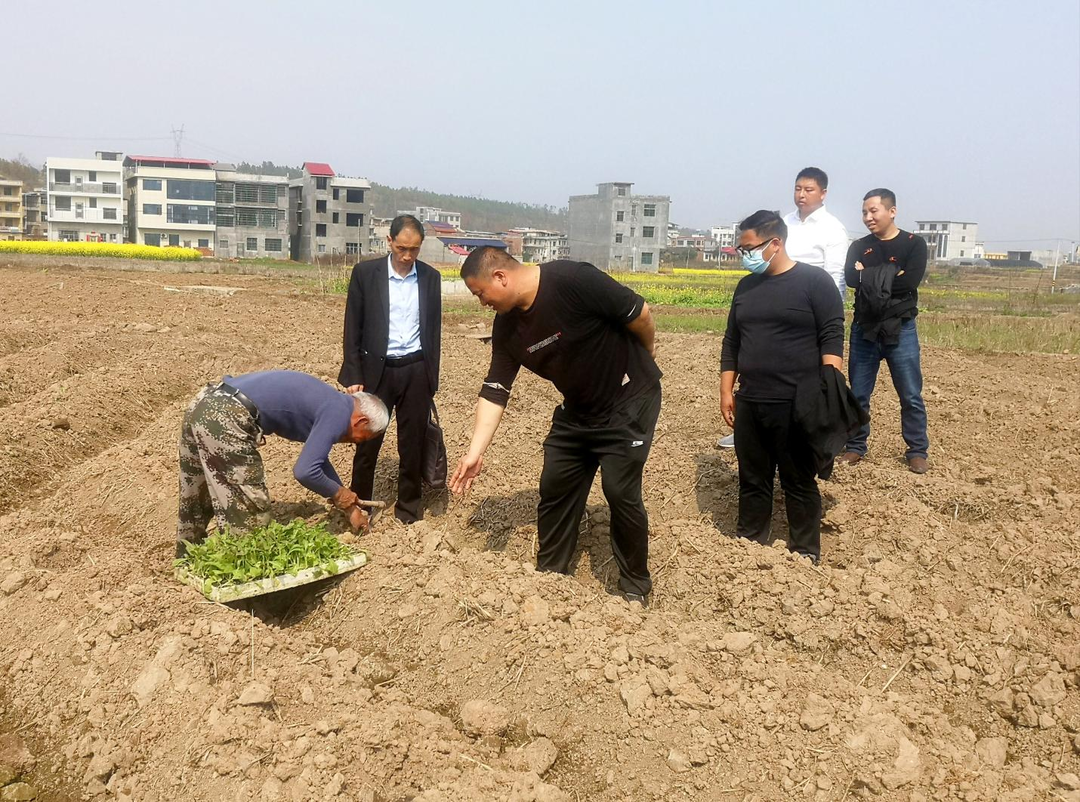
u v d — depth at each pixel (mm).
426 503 6309
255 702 3650
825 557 5824
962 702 4242
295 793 3236
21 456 7238
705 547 5363
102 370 10016
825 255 6953
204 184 74812
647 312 4664
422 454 5883
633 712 3736
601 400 4785
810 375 5285
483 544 5863
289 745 3453
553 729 3820
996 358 15727
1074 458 7984
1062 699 4105
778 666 4043
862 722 3574
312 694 3828
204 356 11477
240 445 4824
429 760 3523
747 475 5648
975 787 3385
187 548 4859
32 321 15438
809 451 5395
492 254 4461
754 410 5449
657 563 5426
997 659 4352
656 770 3531
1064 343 17453
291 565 4797
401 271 5699
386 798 3330
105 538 5758
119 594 4500
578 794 3535
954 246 140750
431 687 4223
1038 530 5852
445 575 4711
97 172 79750
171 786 3391
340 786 3270
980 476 7383
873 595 4723
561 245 121688
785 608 4730
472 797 3270
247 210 76250
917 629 4504
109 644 4117
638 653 4023
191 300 21797
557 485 5055
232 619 4316
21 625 4445
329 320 19109
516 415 9344
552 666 4066
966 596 5109
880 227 7090
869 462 7570
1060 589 5148
